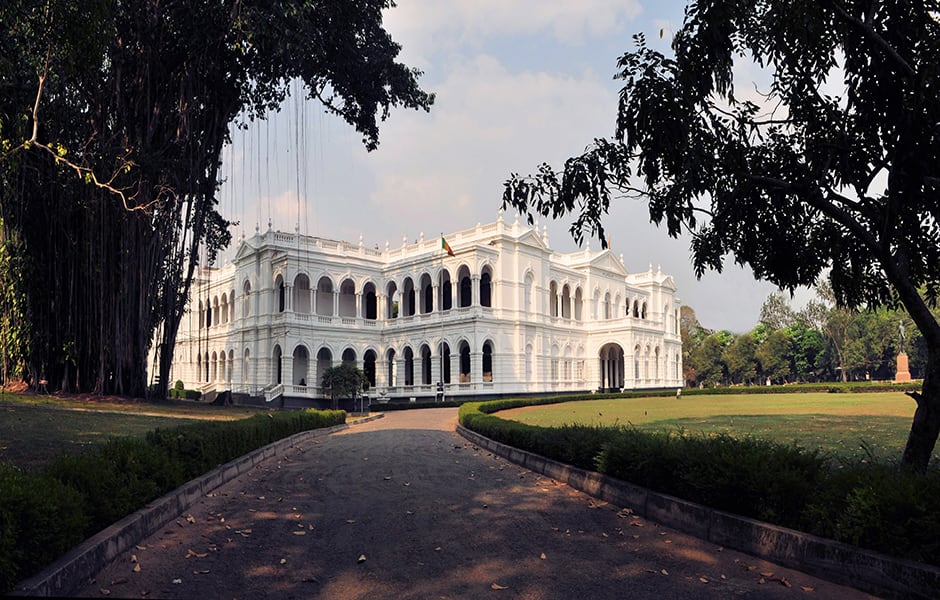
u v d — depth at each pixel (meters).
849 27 7.29
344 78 30.11
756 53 8.05
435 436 21.73
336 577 5.93
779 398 45.03
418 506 9.05
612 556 6.53
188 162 27.42
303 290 59.91
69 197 25.61
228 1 23.69
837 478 6.25
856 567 5.34
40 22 15.24
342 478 11.84
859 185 8.04
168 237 28.69
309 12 23.98
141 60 25.69
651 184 7.93
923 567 4.82
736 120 8.20
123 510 7.07
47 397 24.91
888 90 7.14
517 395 55.91
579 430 11.91
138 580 5.73
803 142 8.56
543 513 8.57
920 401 7.09
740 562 6.24
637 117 7.25
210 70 27.25
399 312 60.34
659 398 50.50
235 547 6.98
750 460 6.97
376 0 29.08
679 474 7.84
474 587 5.61
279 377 55.47
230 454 12.57
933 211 7.61
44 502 5.21
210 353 65.81
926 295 8.88
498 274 55.69
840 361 92.19
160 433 9.98
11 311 26.52
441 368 51.53
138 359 27.91
